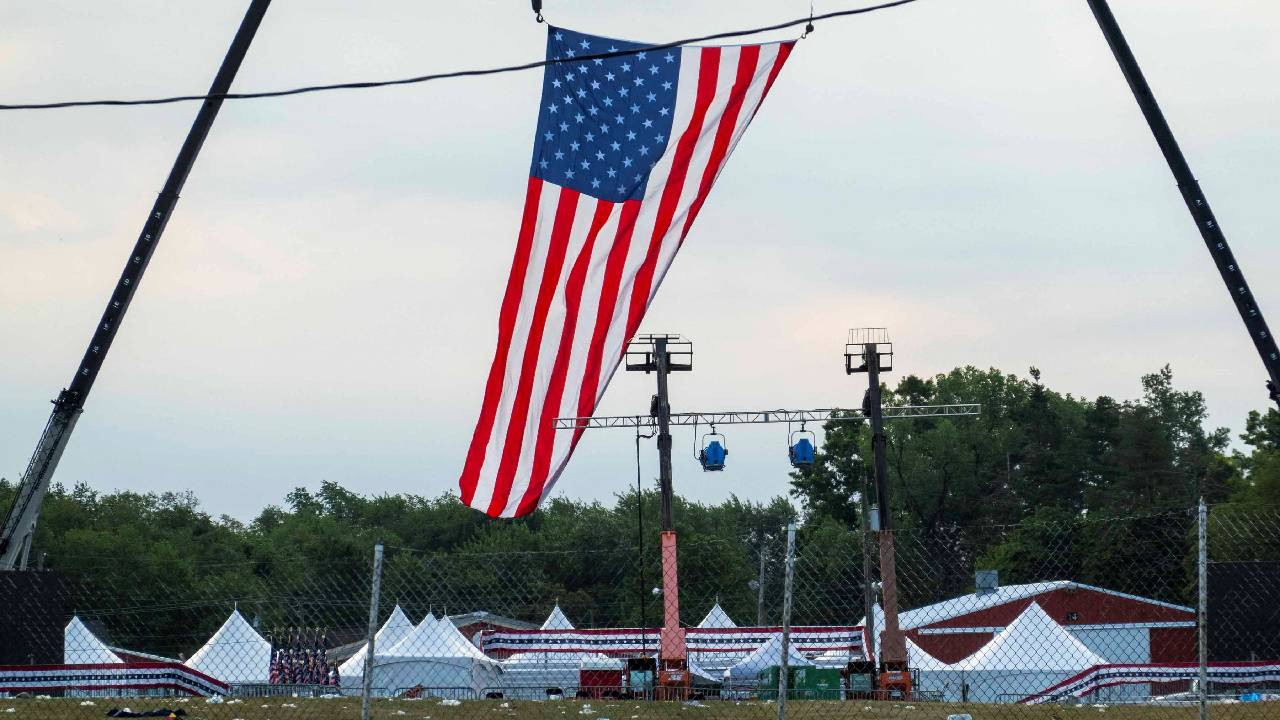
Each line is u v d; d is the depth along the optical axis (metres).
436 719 34.78
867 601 60.81
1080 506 176.25
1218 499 156.25
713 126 47.66
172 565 93.81
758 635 72.69
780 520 151.12
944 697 59.91
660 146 47.75
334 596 91.12
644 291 47.62
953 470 170.25
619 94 47.84
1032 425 184.88
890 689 48.75
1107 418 183.88
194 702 36.44
